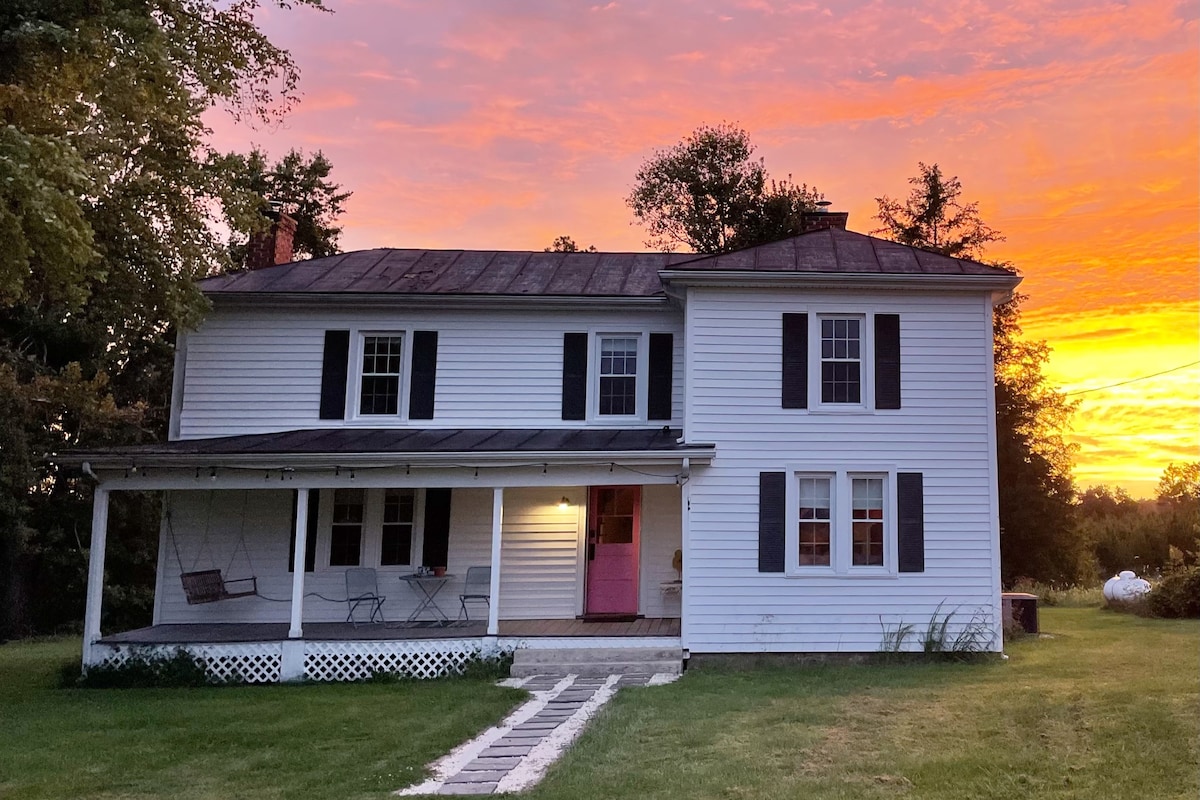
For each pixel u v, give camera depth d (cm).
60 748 925
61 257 1156
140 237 1562
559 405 1644
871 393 1477
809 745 829
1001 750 781
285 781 786
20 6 1202
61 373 2584
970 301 1496
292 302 1653
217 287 1675
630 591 1633
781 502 1454
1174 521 4525
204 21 1547
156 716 1084
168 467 1420
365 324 1670
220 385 1655
